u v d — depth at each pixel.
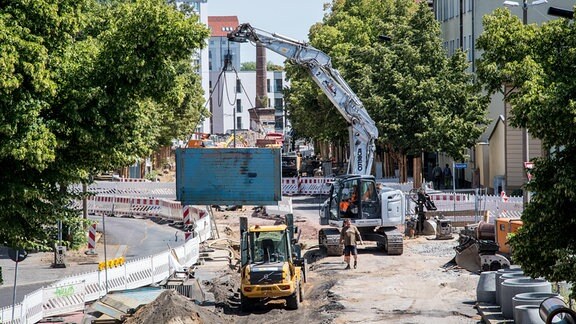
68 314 37.06
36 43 25.34
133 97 27.17
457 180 91.25
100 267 41.03
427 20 82.06
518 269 35.56
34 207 27.44
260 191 58.41
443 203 66.44
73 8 27.00
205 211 68.75
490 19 28.03
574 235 23.27
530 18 75.56
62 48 26.97
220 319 35.66
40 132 25.34
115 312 35.47
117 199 81.06
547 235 23.36
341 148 120.38
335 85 55.28
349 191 52.31
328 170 107.00
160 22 26.44
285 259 39.22
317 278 45.72
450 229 56.19
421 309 36.41
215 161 58.38
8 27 25.08
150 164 116.44
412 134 78.44
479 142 83.50
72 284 37.34
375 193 52.34
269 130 194.12
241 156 58.41
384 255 51.41
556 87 22.70
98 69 26.75
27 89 25.45
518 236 24.09
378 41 89.56
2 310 32.62
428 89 77.81
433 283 41.84
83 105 26.06
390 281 42.84
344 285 42.47
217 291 42.53
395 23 92.38
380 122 78.81
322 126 92.50
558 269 22.38
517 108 23.62
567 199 22.81
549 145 23.20
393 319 34.84
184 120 103.12
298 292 39.72
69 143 27.06
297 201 87.25
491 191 80.75
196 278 44.12
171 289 37.06
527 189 23.70
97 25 30.70
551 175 23.36
